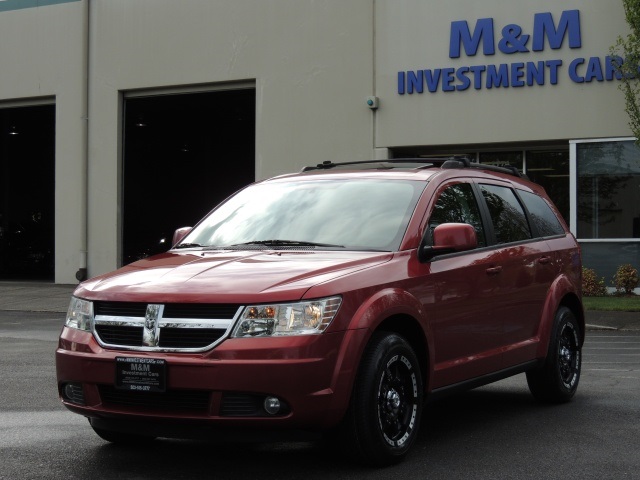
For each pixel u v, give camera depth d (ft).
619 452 20.01
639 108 60.44
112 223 81.51
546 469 18.51
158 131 106.22
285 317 17.21
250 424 16.99
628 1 59.16
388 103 70.08
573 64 64.03
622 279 61.93
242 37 75.72
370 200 21.83
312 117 72.95
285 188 23.43
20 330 50.21
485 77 66.80
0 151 120.67
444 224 20.36
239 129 113.70
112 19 81.15
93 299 18.51
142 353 17.51
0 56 86.17
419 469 18.49
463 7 67.41
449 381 20.89
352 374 17.71
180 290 17.66
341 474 18.07
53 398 27.25
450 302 20.93
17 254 108.58
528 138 65.46
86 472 18.40
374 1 70.69
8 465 18.95
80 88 82.53
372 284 18.63
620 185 63.36
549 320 25.39
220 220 23.24
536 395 26.08
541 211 27.09
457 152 70.03
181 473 18.31
